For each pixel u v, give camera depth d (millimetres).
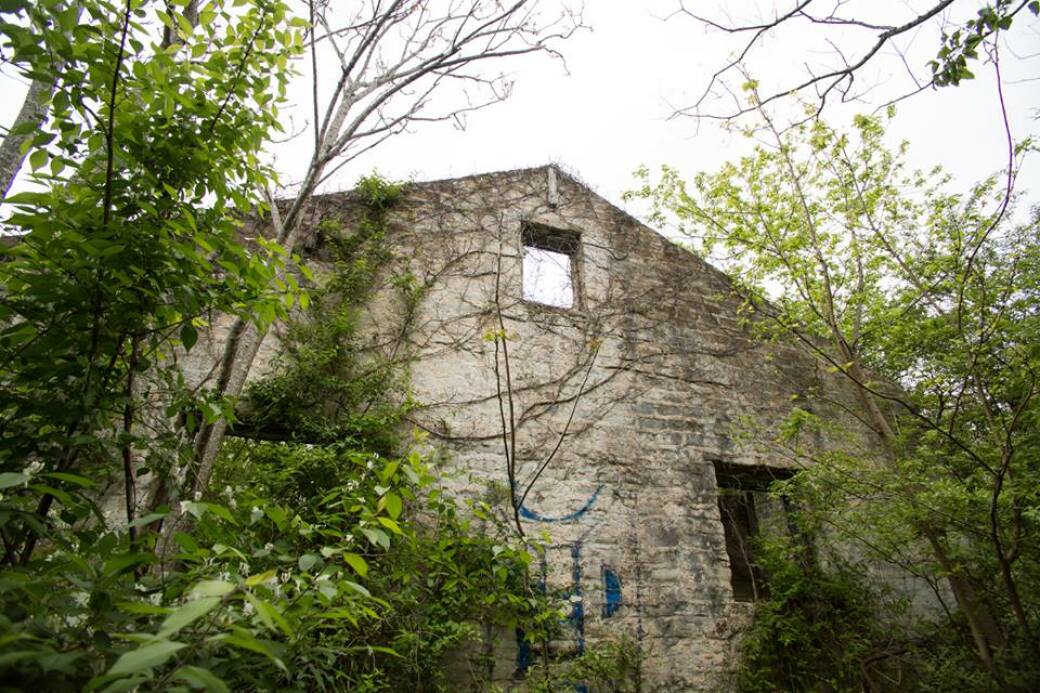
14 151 2730
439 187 6383
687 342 6578
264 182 2514
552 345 6008
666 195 5965
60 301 1835
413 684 3953
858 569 5742
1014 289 4734
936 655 5172
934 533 4793
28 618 1308
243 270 2275
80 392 1833
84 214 1876
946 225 5402
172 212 2141
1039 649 4039
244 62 2383
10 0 1833
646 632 5070
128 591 1522
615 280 6609
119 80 2043
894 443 5098
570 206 6801
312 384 4867
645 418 6000
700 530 5680
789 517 5938
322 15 3840
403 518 4328
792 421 5613
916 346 5656
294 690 1788
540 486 5336
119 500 3219
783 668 5203
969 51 2893
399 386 5223
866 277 5902
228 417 2449
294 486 4145
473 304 5906
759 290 5918
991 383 4824
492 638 4523
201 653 1404
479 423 5410
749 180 5719
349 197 6070
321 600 1734
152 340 2221
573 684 4480
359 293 5574
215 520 1926
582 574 5105
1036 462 4492
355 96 3939
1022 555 4418
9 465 1745
